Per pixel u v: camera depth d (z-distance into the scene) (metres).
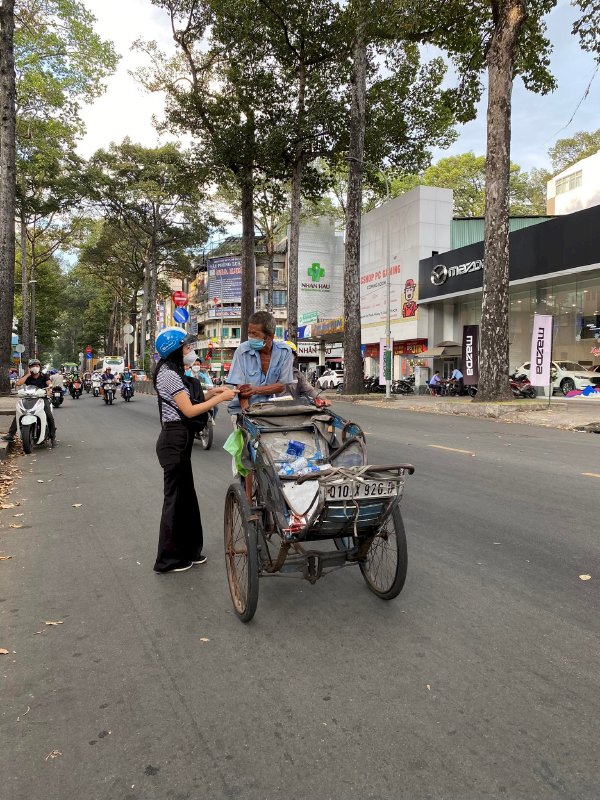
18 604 3.94
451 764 2.22
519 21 15.35
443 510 5.88
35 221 44.03
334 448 4.08
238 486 3.76
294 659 3.09
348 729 2.46
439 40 19.44
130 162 44.47
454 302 29.36
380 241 34.00
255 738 2.42
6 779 2.21
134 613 3.76
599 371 21.14
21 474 8.84
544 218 29.50
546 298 23.92
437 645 3.18
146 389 42.47
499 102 15.76
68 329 108.50
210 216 48.72
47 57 22.27
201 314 73.81
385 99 25.94
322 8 24.55
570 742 2.34
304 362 50.31
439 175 45.62
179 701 2.72
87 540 5.40
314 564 3.68
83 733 2.50
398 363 33.22
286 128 25.95
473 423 14.34
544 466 8.10
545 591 3.86
